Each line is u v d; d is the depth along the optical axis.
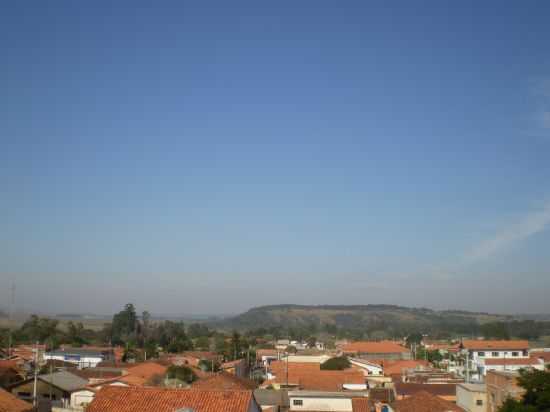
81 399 58.03
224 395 36.66
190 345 158.50
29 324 157.50
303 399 55.97
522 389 52.94
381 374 101.94
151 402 36.25
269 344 188.88
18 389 59.06
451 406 52.59
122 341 166.00
